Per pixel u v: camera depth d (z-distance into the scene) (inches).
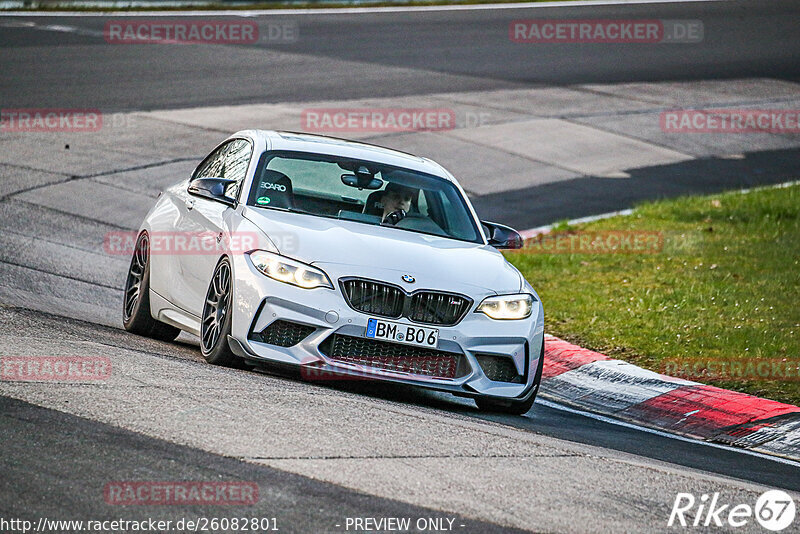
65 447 668.1
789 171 2819.9
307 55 3740.2
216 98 3019.2
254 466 672.4
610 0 5408.5
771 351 1323.8
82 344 998.4
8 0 4554.6
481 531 606.5
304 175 1128.2
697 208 2289.6
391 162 1194.0
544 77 3683.6
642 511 687.7
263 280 971.9
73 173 2223.2
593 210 2322.8
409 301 973.8
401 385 1041.5
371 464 708.7
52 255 1640.0
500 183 2495.1
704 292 1624.0
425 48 4023.1
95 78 3139.8
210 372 940.0
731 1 5521.7
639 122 3196.4
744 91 3695.9
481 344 993.5
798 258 1878.7
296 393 891.4
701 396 1142.3
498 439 842.8
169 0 4960.6
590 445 920.3
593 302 1576.0
